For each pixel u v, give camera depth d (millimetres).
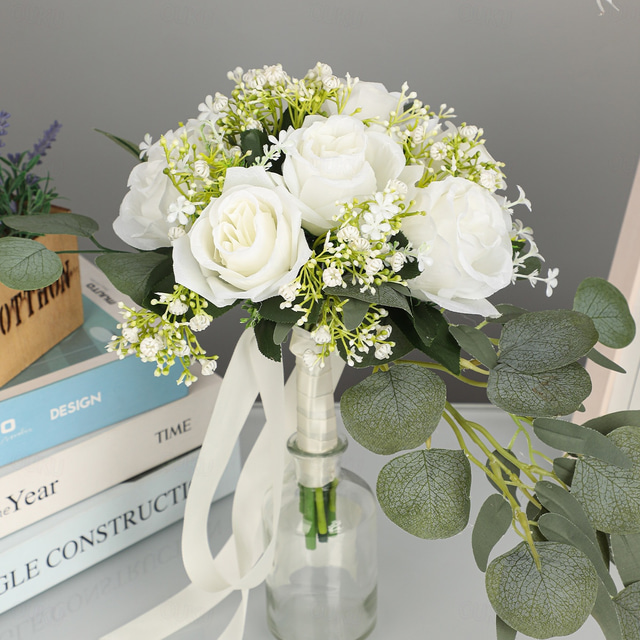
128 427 755
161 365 553
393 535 846
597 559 549
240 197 500
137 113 1227
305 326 580
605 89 1190
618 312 619
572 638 710
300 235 497
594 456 541
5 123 754
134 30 1171
